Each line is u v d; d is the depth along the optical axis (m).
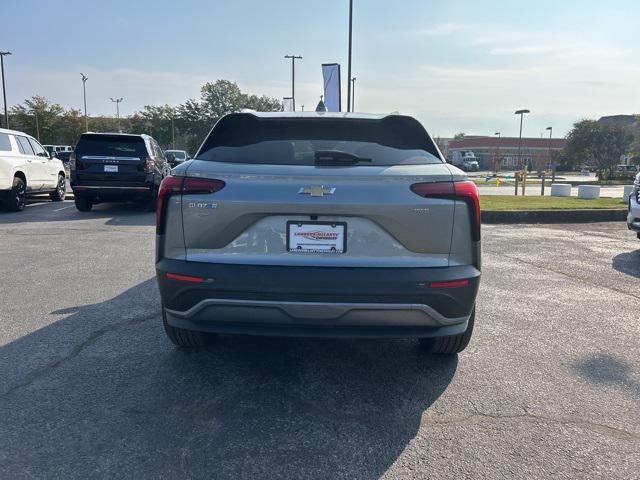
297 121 3.45
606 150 44.75
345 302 2.81
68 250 7.47
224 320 2.94
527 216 11.61
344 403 3.04
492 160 78.56
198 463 2.43
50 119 64.62
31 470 2.36
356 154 3.20
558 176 50.41
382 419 2.86
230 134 3.43
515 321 4.57
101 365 3.50
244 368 3.50
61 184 15.21
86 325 4.29
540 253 7.73
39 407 2.92
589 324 4.50
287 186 2.84
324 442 2.62
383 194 2.84
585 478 2.36
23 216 11.43
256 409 2.95
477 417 2.89
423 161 3.17
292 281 2.80
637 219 7.51
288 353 3.78
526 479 2.34
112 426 2.74
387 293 2.81
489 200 15.07
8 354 3.66
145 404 2.98
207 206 2.87
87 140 11.81
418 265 2.89
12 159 11.94
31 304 4.84
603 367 3.59
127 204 14.40
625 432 2.75
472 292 2.97
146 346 3.86
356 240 2.86
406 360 3.69
